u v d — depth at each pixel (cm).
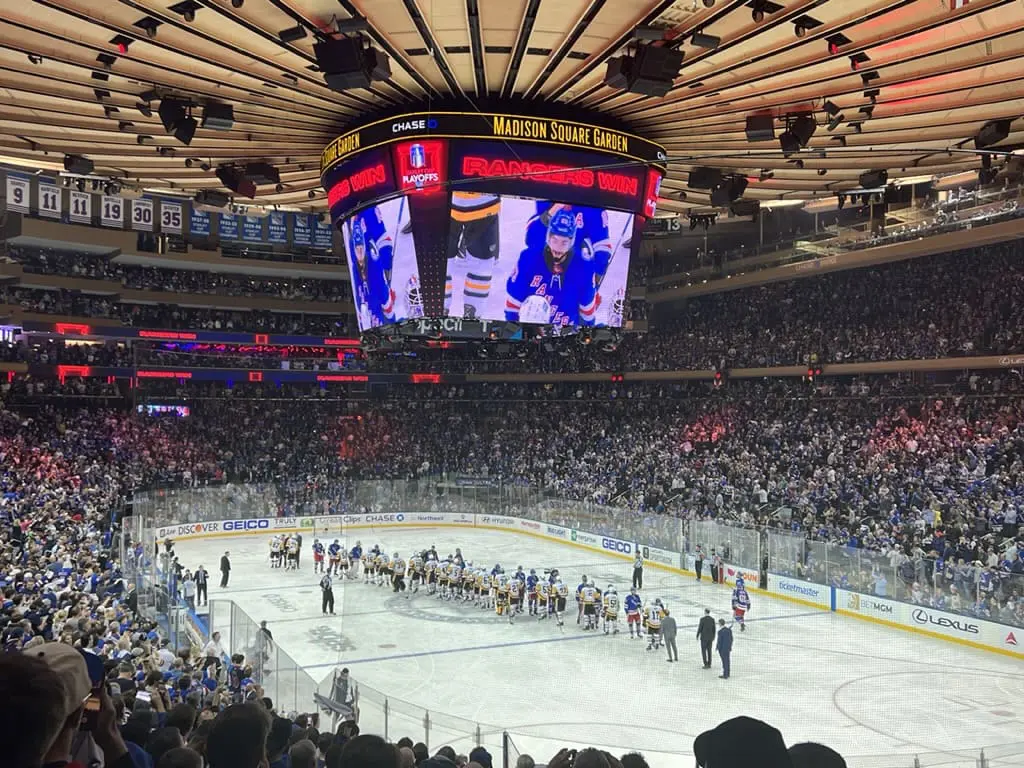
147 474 4369
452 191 1780
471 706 1759
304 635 2422
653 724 1617
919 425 3422
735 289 4875
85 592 1920
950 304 3684
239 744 326
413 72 1589
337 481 4512
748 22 1278
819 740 1510
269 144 2008
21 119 1725
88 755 275
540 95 1755
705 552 2983
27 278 4119
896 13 1220
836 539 2861
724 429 4300
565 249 1856
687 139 1973
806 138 1716
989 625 2128
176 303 4778
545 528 4034
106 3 1176
